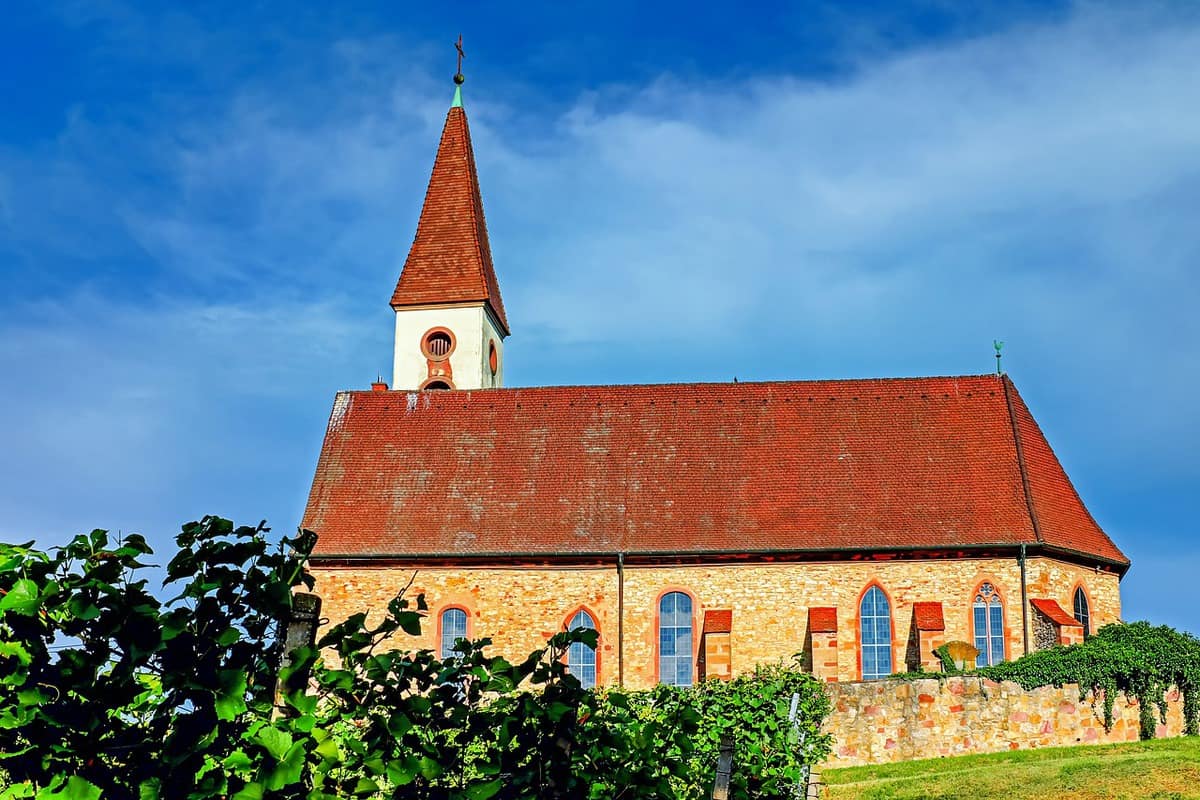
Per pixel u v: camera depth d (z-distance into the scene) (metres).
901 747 39.41
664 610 52.75
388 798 10.45
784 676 39.34
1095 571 53.38
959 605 51.31
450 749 10.65
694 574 52.91
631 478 56.28
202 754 9.12
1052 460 56.91
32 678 8.95
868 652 51.28
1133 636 42.75
